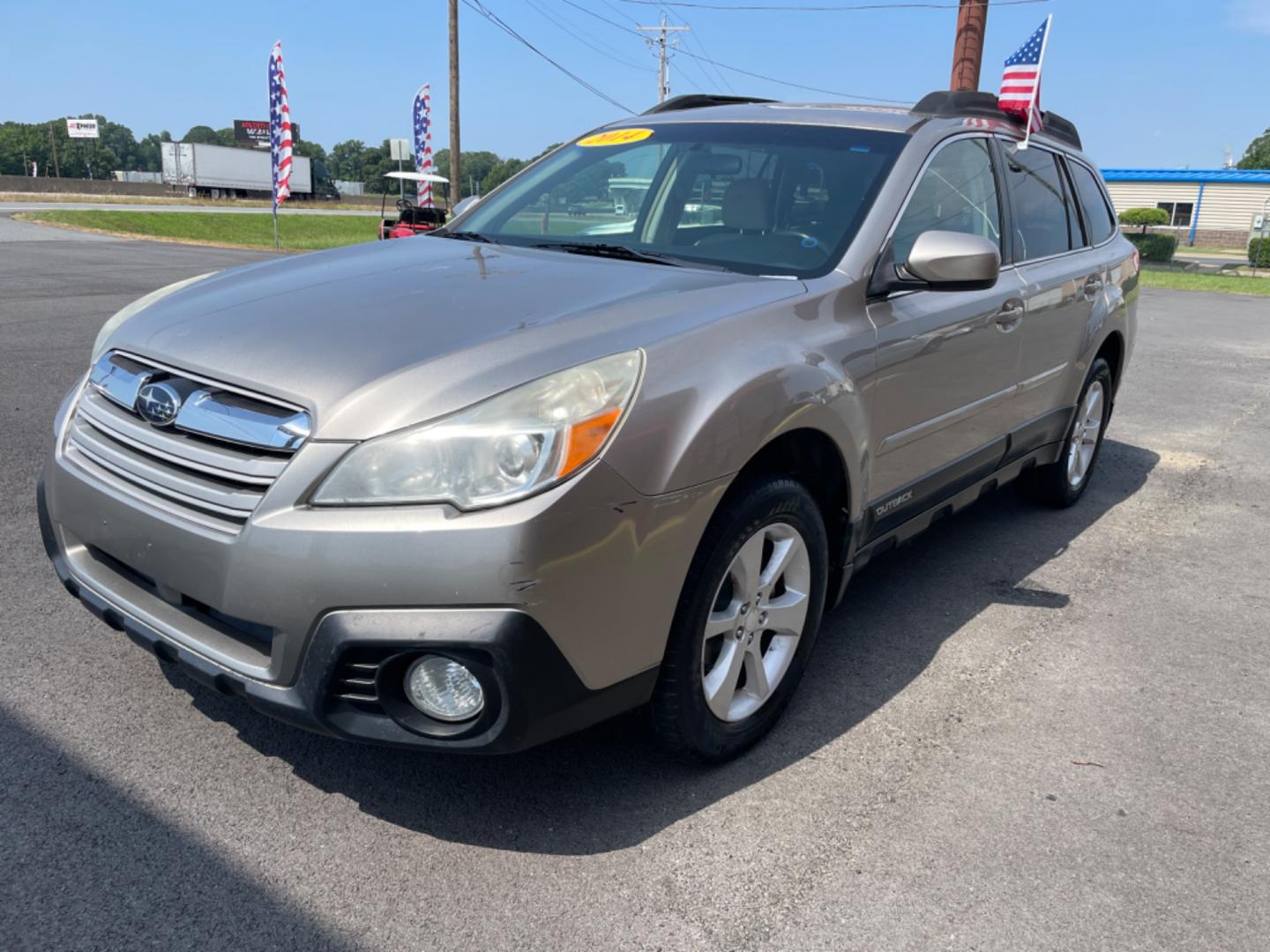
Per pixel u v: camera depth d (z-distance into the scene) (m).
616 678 2.26
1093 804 2.62
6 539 3.95
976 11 13.40
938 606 3.88
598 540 2.12
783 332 2.64
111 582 2.52
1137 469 6.07
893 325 3.02
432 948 2.03
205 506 2.21
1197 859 2.41
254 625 2.21
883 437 3.05
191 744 2.67
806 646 2.90
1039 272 4.09
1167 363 10.45
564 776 2.63
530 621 2.05
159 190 75.06
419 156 28.47
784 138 3.52
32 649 3.11
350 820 2.41
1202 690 3.27
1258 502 5.43
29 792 2.43
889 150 3.38
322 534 2.05
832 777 2.69
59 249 20.62
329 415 2.11
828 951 2.07
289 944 2.02
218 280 3.01
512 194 3.84
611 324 2.38
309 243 35.44
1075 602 3.97
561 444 2.08
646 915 2.15
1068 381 4.54
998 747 2.88
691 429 2.27
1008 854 2.40
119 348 2.62
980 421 3.72
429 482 2.04
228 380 2.27
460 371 2.16
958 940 2.12
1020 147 4.18
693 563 2.38
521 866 2.28
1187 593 4.10
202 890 2.15
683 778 2.64
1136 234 40.00
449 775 2.61
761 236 3.17
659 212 3.43
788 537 2.71
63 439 2.68
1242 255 45.22
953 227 3.52
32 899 2.09
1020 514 5.10
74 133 91.50
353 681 2.12
